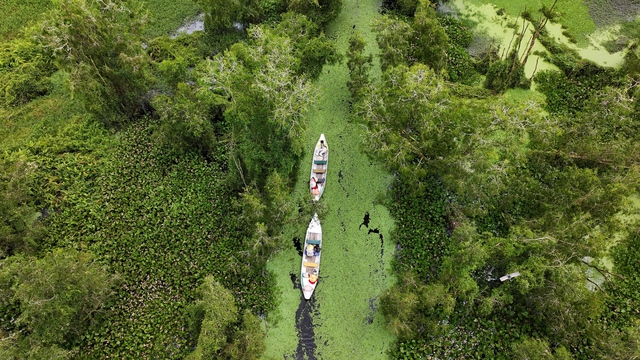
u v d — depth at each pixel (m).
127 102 34.44
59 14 29.09
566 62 38.56
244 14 39.09
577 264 25.88
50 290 23.16
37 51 38.53
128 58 30.59
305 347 26.84
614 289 28.14
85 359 25.98
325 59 36.47
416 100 27.03
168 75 32.59
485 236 28.83
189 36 40.03
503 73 35.97
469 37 40.56
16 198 28.41
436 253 29.62
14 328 26.55
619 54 39.28
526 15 41.97
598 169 30.55
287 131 27.75
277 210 27.78
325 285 28.88
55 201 31.34
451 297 25.28
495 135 33.12
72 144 33.72
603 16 41.88
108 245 29.69
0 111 35.66
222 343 24.47
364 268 29.48
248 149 28.70
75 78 29.75
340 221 31.33
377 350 26.64
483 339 26.59
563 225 26.22
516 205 31.17
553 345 26.08
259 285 28.72
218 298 24.53
